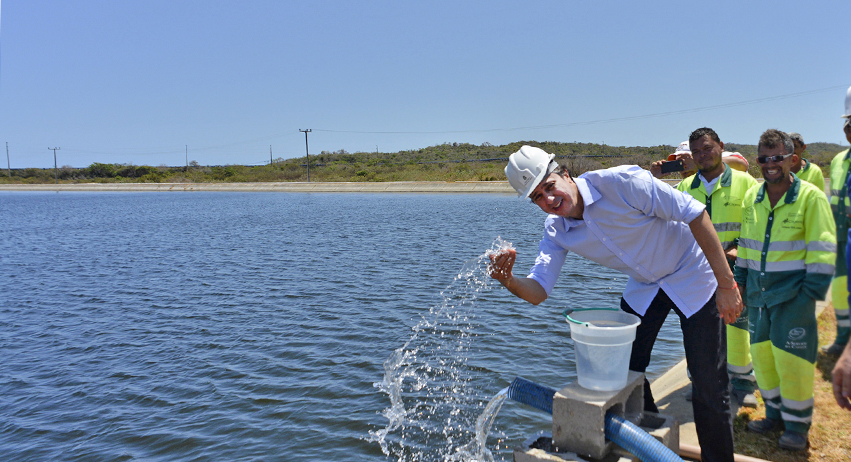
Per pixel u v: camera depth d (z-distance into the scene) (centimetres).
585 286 1143
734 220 460
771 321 385
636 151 7138
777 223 380
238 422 592
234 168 11000
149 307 1116
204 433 574
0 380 751
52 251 2020
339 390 654
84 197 7275
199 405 641
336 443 532
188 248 1986
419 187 6419
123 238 2397
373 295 1125
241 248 1933
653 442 300
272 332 902
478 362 718
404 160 10425
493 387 637
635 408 353
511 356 734
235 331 919
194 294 1214
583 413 312
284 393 656
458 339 815
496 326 870
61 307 1145
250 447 539
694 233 320
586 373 327
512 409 573
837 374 226
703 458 350
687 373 555
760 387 410
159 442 563
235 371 738
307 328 912
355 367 724
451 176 7150
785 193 377
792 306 371
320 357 769
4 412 651
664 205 318
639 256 342
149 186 9475
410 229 2356
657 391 534
